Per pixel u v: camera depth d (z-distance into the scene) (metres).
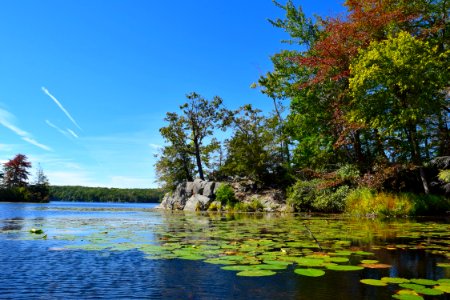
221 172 32.72
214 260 4.61
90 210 27.02
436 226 9.80
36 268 4.32
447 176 15.05
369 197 15.77
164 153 34.44
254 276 3.87
